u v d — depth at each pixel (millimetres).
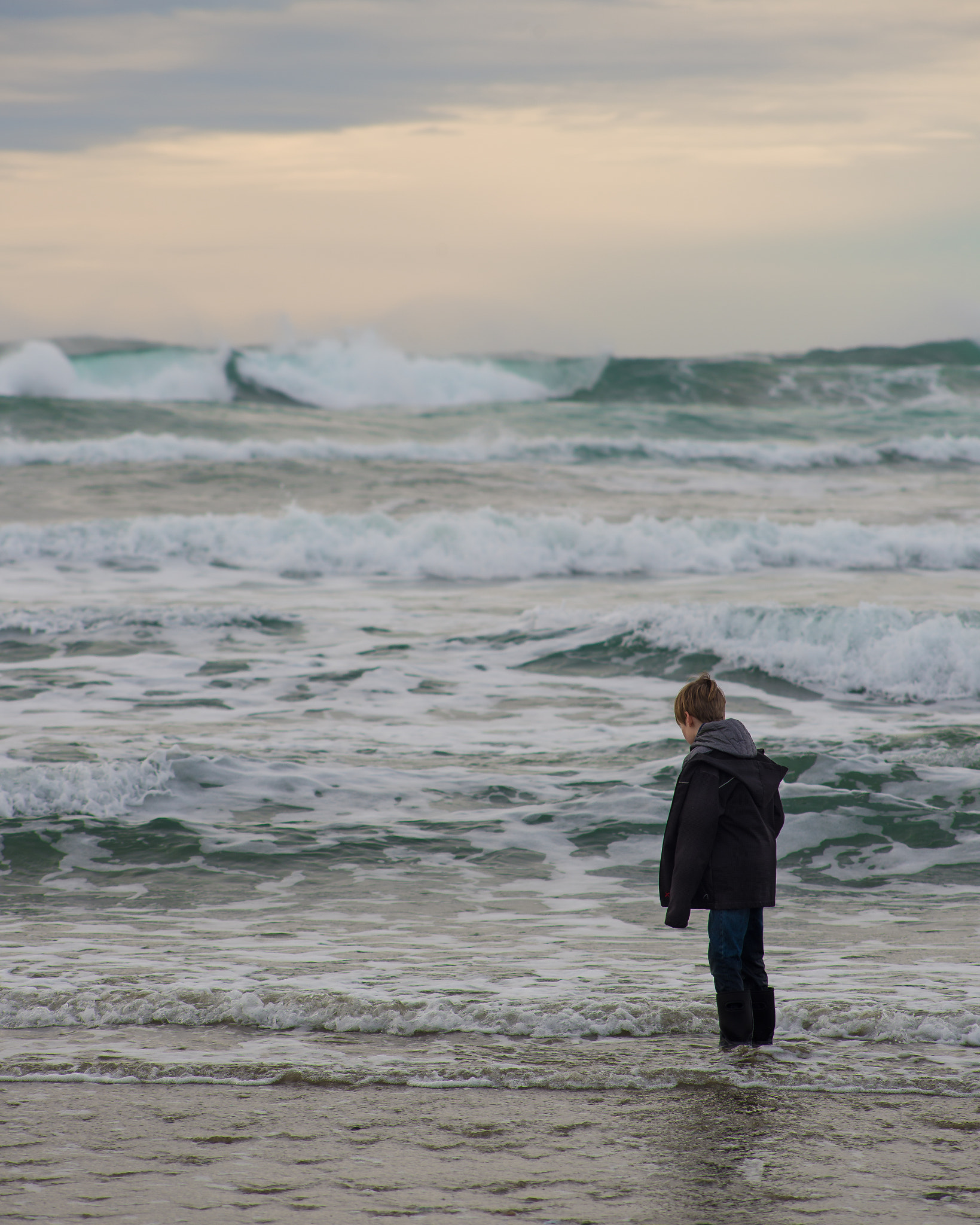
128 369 160750
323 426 132625
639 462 116000
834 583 70812
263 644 56188
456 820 33781
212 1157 13422
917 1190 12555
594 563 76125
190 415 132125
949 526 84125
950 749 38594
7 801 33250
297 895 28312
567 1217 11883
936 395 176625
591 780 37094
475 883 29359
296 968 21594
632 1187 12609
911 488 106750
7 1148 13664
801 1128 14336
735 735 17953
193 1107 15047
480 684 50281
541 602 65688
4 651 54219
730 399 176500
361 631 58625
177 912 26859
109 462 106562
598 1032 18062
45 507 89250
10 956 22594
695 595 67312
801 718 44594
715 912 17438
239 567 76062
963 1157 13453
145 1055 16984
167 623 58500
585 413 148375
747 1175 12930
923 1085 15727
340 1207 12094
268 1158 13406
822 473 114312
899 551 78312
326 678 50750
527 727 44000
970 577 73125
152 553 77750
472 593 69250
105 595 67250
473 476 104500
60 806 33500
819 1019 18266
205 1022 18734
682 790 17500
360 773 37406
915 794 34812
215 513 88875
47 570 73750
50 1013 18875
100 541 77875
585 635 56062
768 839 17578
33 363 155875
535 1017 18375
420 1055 16984
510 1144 13844
